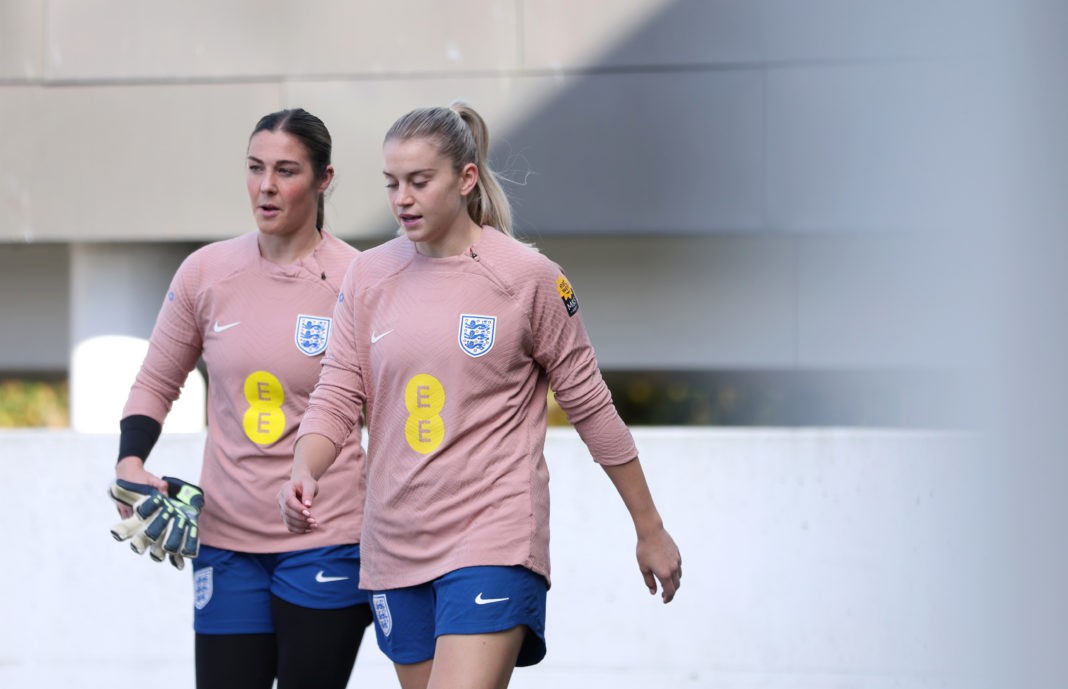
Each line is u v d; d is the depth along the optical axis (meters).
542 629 9.98
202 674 11.72
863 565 16.17
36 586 16.84
